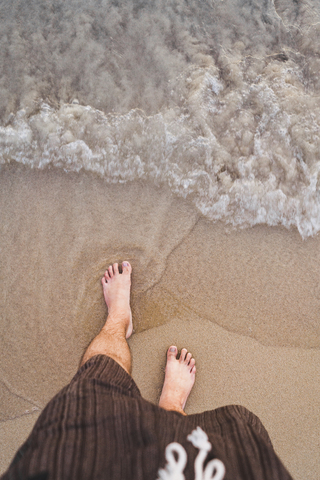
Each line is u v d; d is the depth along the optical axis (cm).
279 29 245
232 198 226
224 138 228
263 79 235
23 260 214
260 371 204
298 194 226
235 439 113
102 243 220
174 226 224
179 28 240
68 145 226
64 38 235
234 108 231
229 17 245
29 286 211
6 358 200
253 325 212
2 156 225
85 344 206
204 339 209
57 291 212
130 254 220
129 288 213
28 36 234
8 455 187
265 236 224
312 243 223
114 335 192
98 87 231
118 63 234
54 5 239
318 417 196
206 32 242
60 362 202
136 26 239
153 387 203
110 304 208
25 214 220
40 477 85
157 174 227
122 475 88
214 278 218
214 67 236
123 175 227
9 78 229
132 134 227
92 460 90
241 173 227
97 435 99
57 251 217
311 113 231
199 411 197
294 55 242
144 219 224
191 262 220
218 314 213
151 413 113
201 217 225
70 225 221
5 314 206
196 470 93
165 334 210
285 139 228
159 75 234
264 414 196
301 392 201
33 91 229
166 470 91
